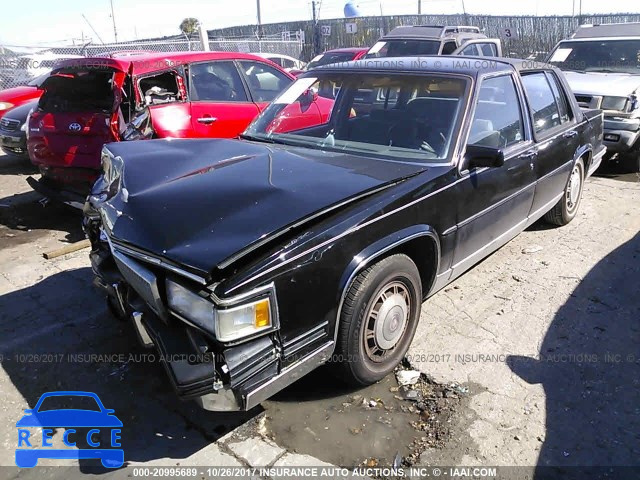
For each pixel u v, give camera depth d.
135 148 3.54
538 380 3.25
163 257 2.47
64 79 5.70
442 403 3.06
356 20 23.31
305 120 4.09
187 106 5.57
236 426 2.92
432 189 3.23
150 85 5.72
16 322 3.96
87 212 3.52
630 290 4.33
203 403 2.46
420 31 11.62
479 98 3.72
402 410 3.02
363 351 3.01
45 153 5.48
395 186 3.07
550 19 19.92
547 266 4.77
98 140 5.18
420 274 3.50
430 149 3.52
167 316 2.59
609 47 9.10
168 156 3.35
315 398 3.12
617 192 6.98
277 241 2.53
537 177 4.46
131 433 2.89
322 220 2.71
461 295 4.27
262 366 2.48
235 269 2.40
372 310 3.02
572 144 5.09
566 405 3.04
